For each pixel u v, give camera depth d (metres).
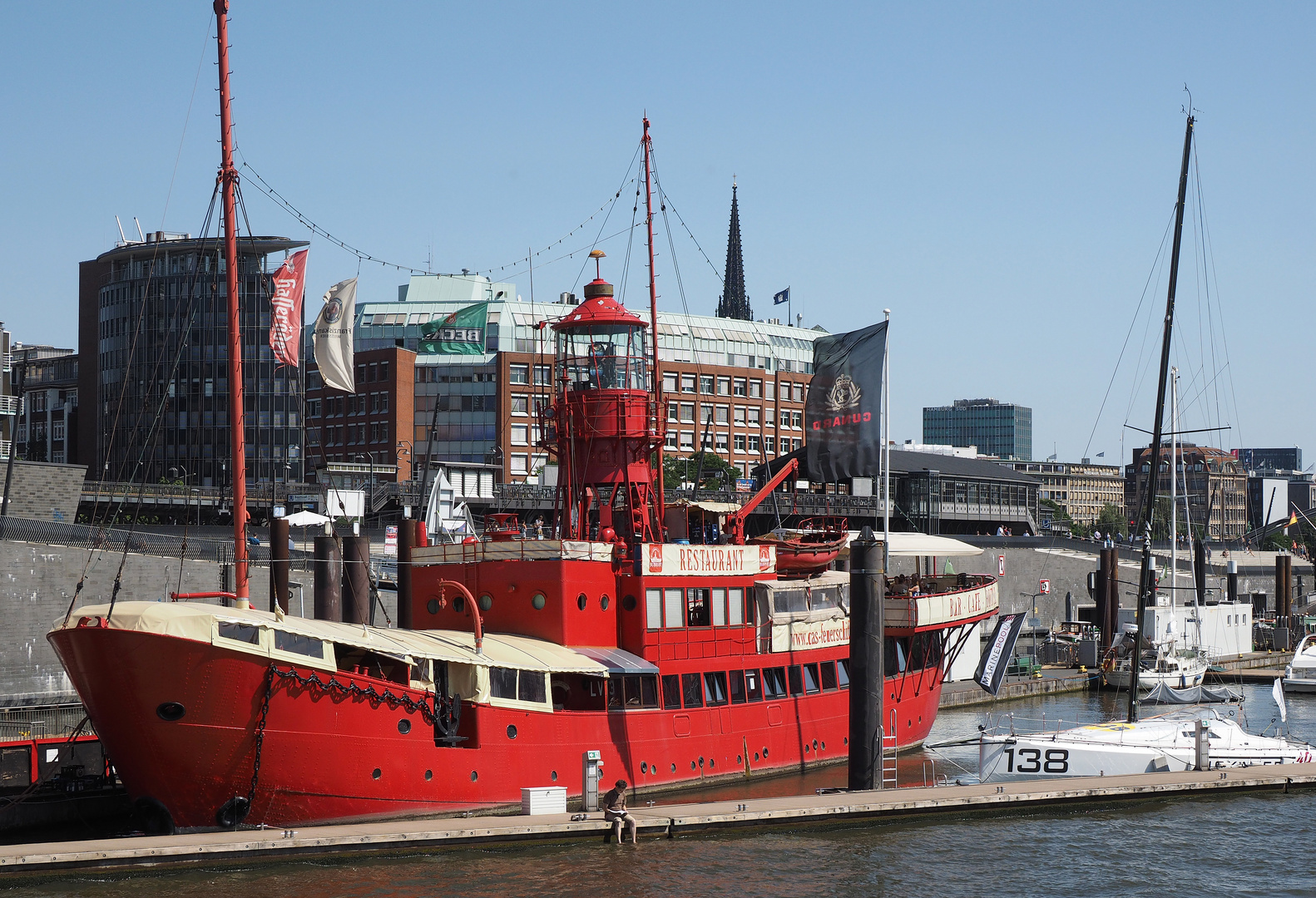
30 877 31.41
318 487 106.44
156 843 32.41
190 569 59.97
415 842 34.12
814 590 51.38
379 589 61.59
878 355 53.09
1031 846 38.03
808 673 48.62
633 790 40.91
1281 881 35.34
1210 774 45.53
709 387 174.62
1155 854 37.53
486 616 42.44
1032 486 160.12
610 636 42.38
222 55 37.19
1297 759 48.75
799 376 184.38
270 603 61.47
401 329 162.00
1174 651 83.94
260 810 33.62
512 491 112.81
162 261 144.25
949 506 146.38
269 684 32.44
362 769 34.41
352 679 33.84
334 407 161.00
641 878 33.91
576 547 41.47
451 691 37.06
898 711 51.78
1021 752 46.84
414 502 105.94
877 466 53.00
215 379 140.75
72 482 72.06
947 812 40.53
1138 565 115.88
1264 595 132.50
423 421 158.38
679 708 42.78
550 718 38.59
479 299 169.62
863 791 41.50
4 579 54.47
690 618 44.22
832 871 35.34
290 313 39.12
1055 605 111.62
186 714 31.98
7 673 54.34
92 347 165.38
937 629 53.72
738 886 33.75
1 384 100.44
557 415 45.44
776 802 39.50
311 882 32.53
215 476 140.25
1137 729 48.78
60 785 36.88
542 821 35.94
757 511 118.06
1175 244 62.00
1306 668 84.06
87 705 32.75
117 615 31.45
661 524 45.72
